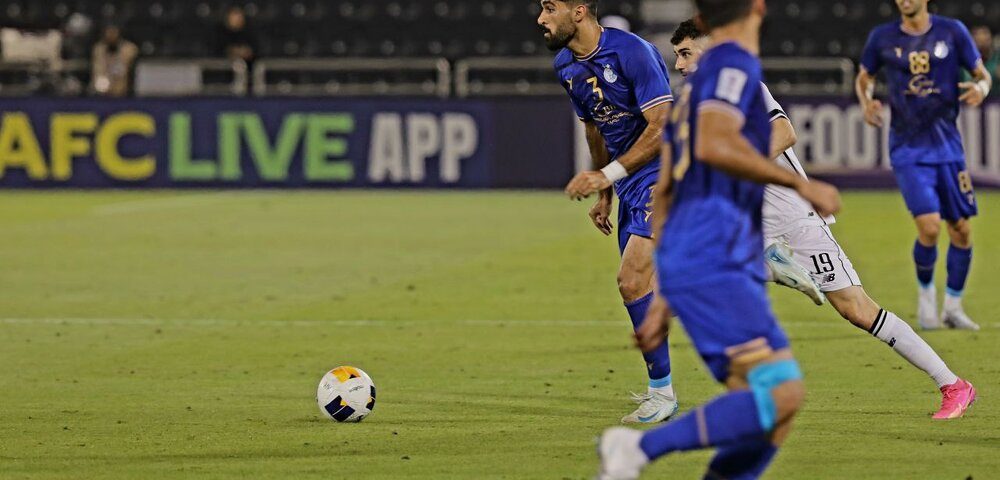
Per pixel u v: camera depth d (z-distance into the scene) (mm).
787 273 23094
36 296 42250
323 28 97250
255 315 38469
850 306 25359
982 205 70438
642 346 16938
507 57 95938
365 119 78812
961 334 34719
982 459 21328
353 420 24609
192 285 44594
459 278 45938
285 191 79062
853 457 21500
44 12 96750
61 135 79188
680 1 83000
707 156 15648
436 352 32562
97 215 67062
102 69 82750
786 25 94875
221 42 87750
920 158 35156
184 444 22828
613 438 15773
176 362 31312
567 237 58000
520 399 26828
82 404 26516
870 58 36000
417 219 65250
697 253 15992
